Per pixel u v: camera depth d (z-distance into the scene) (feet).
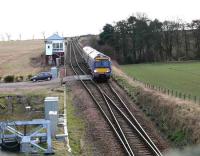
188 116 110.01
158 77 238.68
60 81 198.59
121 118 129.80
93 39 443.32
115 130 113.29
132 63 381.60
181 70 281.74
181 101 126.82
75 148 102.12
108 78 194.49
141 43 388.78
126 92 168.55
